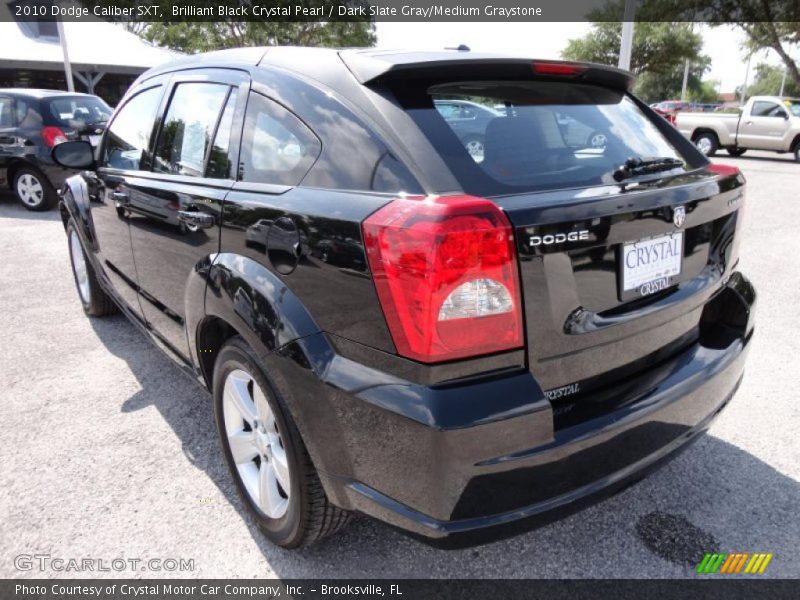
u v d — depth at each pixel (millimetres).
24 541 2201
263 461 2137
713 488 2453
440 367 1479
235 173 2205
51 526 2273
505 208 1486
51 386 3367
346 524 2033
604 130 2088
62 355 3779
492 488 1535
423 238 1418
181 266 2484
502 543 2195
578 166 1839
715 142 16984
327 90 1888
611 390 1811
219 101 2404
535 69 2014
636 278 1791
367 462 1645
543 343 1580
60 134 7957
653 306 1872
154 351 3838
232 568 2086
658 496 2418
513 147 1788
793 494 2410
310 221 1720
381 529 2281
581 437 1621
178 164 2617
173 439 2850
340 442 1688
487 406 1486
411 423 1487
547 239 1519
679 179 1956
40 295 4934
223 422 2322
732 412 3004
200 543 2201
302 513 1924
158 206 2602
